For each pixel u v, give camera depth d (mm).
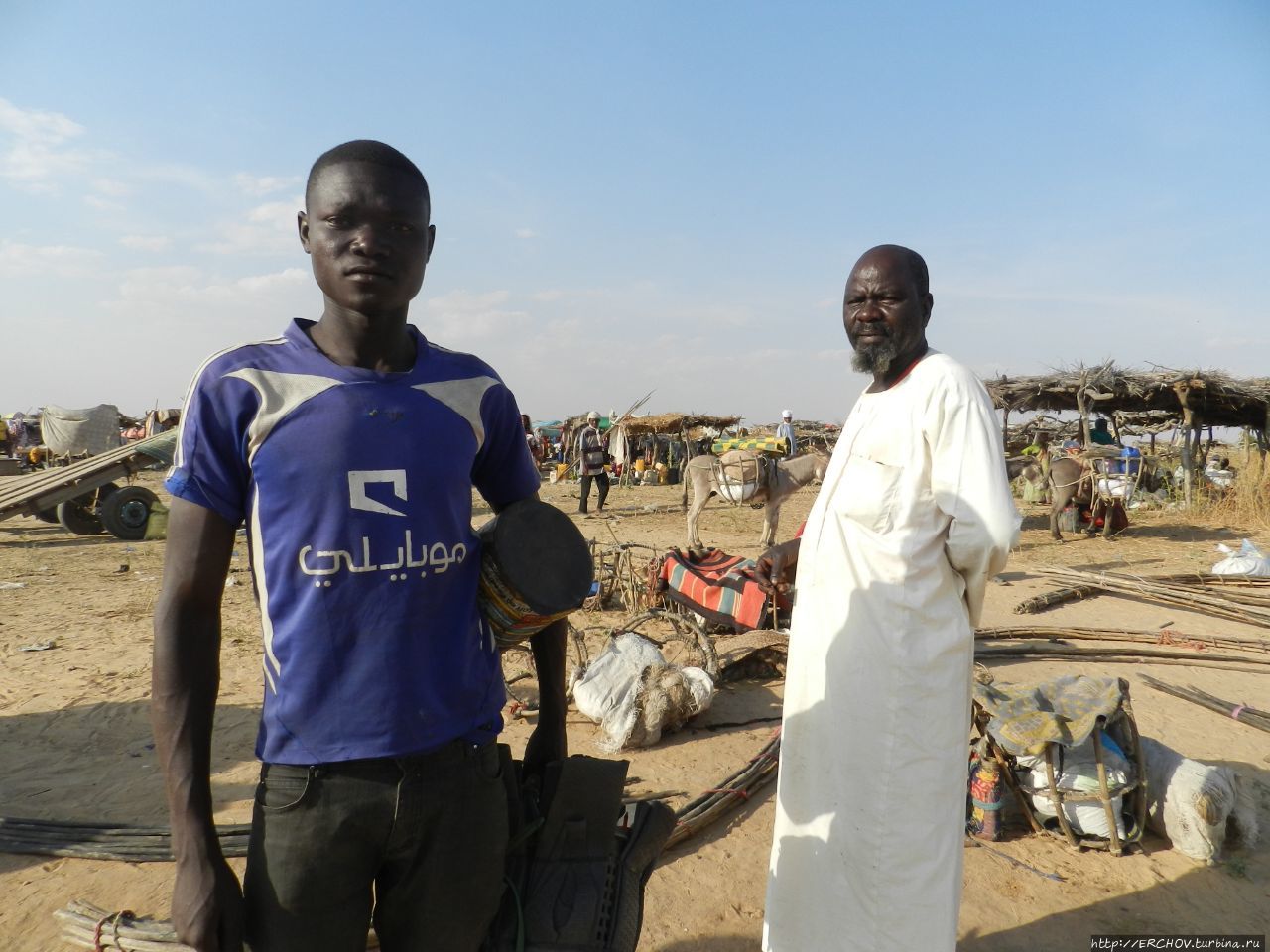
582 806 1905
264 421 1514
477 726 1679
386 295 1597
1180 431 20484
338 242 1574
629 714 5020
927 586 2301
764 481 12961
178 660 1497
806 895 2449
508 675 6246
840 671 2377
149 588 9844
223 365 1546
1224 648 7414
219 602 1565
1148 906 3459
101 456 14398
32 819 4055
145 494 14289
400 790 1546
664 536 15203
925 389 2330
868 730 2332
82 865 3713
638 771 4746
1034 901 3494
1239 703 6035
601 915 1806
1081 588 9633
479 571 1761
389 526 1557
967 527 2234
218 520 1542
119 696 5914
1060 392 19406
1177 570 11422
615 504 21391
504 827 1740
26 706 5711
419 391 1644
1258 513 16625
